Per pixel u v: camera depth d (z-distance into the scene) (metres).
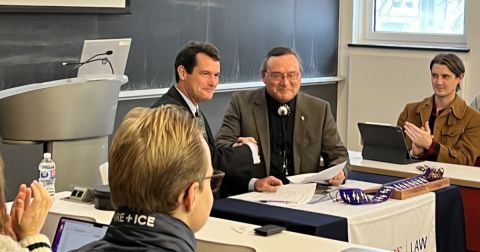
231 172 3.51
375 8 7.05
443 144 4.46
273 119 3.74
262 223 2.94
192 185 1.48
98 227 2.29
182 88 3.63
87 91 3.60
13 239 1.89
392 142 4.18
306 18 6.73
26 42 4.50
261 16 6.27
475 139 4.41
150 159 1.45
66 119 3.56
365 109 6.98
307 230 2.84
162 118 1.49
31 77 4.55
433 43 6.77
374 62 6.89
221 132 3.77
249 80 6.21
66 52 4.73
